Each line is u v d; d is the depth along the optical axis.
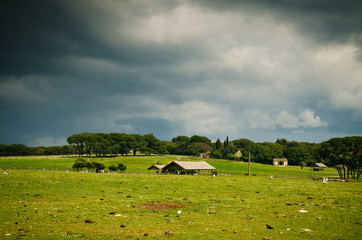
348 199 33.69
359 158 92.25
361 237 17.12
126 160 198.62
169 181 54.06
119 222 20.33
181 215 23.61
